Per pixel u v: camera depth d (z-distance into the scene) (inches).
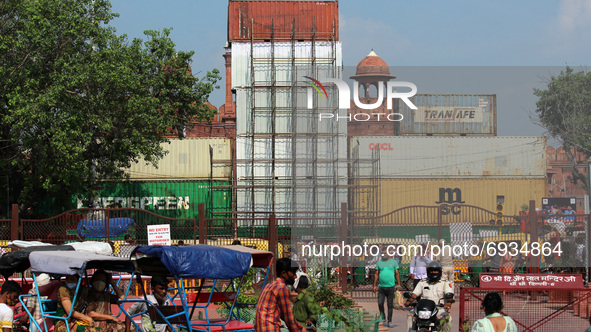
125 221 848.9
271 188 1611.7
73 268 407.2
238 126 1642.5
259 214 1610.5
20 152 1471.5
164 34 1706.4
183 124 1798.7
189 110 1774.1
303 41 1769.2
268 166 1620.3
